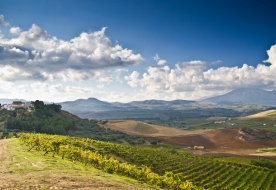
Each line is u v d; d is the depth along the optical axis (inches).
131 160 3767.2
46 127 6673.2
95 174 1658.5
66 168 1667.1
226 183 3565.5
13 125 6619.1
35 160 1792.6
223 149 7322.8
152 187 1929.1
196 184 3228.3
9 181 1143.6
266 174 4217.5
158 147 6801.2
